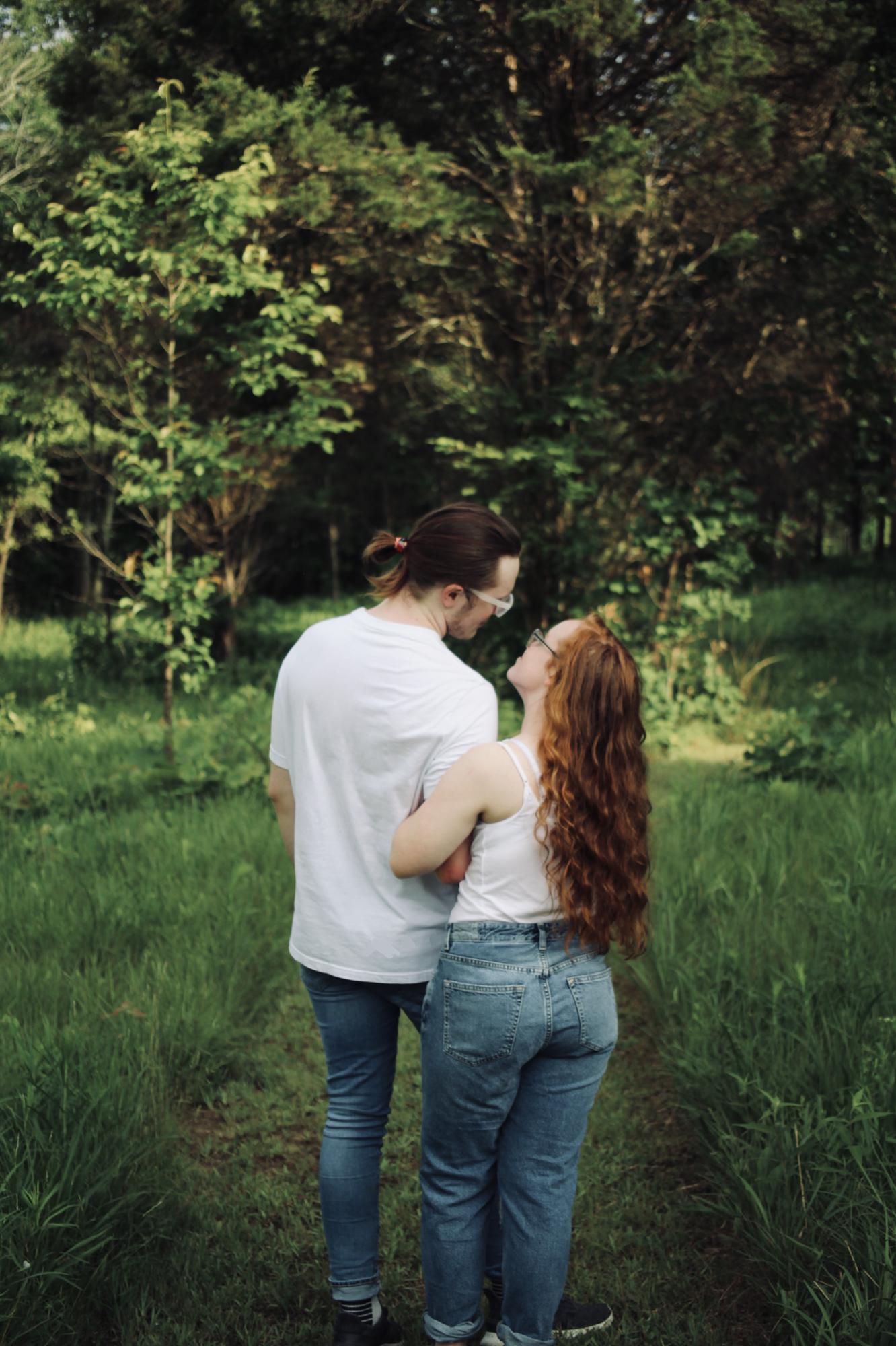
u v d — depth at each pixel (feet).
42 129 28.09
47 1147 7.92
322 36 28.78
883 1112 7.78
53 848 17.28
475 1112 6.53
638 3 27.48
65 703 32.86
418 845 6.45
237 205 22.45
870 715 28.14
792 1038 9.66
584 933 6.43
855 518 87.45
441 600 7.07
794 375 31.60
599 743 6.39
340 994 7.18
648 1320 7.72
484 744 6.63
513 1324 6.78
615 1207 9.21
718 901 14.28
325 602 74.90
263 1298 8.04
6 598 66.13
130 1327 7.48
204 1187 9.50
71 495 56.70
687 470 32.04
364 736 6.81
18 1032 10.18
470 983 6.37
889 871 14.28
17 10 28.02
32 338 32.22
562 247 30.42
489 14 27.84
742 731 28.50
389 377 34.91
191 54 28.58
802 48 27.66
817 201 28.68
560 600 30.71
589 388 29.89
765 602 56.49
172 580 23.71
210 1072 11.31
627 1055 12.09
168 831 17.88
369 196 27.63
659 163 28.27
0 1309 6.95
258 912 14.64
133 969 12.53
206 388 32.96
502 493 29.22
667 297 31.45
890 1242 7.15
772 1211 7.95
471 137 30.58
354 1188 7.20
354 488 49.01
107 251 22.48
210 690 35.88
